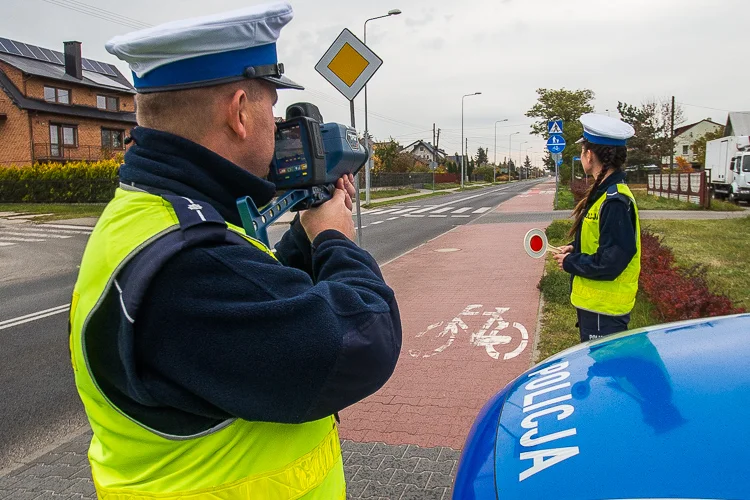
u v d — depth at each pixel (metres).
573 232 3.46
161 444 1.12
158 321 1.05
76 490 3.47
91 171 30.64
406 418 4.16
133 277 1.06
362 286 1.27
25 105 35.94
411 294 8.53
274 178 1.47
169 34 1.15
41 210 27.75
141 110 1.27
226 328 1.05
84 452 4.01
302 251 1.63
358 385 1.17
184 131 1.24
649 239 9.47
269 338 1.06
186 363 1.05
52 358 6.19
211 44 1.19
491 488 1.60
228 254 1.11
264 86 1.32
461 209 27.56
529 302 7.61
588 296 3.32
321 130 1.57
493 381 4.82
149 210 1.14
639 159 58.25
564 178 54.31
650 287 6.51
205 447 1.11
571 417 1.72
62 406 4.88
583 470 1.46
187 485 1.11
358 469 3.46
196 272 1.06
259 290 1.11
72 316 1.15
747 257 10.70
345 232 1.55
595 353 2.22
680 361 1.88
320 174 1.47
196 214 1.12
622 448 1.48
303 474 1.22
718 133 58.81
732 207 23.64
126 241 1.10
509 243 13.91
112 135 42.28
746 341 1.96
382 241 15.75
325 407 1.14
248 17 1.22
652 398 1.67
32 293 10.00
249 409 1.07
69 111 38.50
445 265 11.02
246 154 1.30
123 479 1.16
